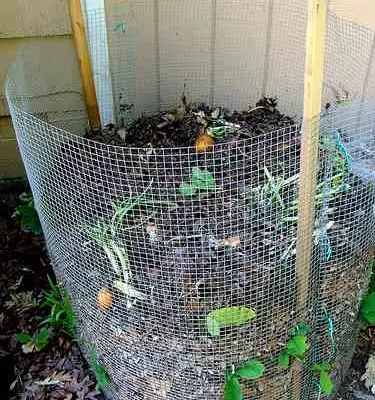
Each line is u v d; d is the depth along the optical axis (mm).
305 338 1275
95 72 1954
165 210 1271
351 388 1533
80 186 1256
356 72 1814
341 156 1253
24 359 1591
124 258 1265
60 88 1826
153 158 1278
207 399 1313
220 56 2023
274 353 1288
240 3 1898
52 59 1859
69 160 1249
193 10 1936
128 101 2068
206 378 1287
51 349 1618
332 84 1754
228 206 1255
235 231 1250
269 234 1249
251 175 1252
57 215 1332
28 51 1849
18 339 1631
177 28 1971
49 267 1888
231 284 1233
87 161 1261
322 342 1372
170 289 1241
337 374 1477
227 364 1268
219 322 1217
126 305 1278
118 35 1932
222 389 1292
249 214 1253
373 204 1342
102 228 1279
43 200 1354
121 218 1271
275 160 1242
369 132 1379
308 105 1083
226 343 1248
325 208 1247
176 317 1247
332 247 1292
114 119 2059
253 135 1688
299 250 1214
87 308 1383
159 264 1255
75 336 1578
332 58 1721
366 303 1436
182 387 1314
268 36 1928
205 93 2113
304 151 1119
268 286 1235
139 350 1309
